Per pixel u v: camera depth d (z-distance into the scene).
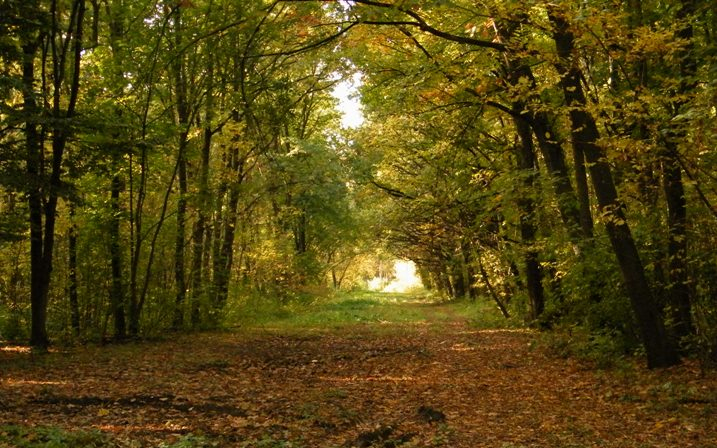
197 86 18.69
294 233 35.00
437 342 17.27
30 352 12.76
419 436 7.12
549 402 9.04
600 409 8.38
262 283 29.94
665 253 11.02
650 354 10.45
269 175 26.98
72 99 13.32
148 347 14.71
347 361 13.59
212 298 20.80
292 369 12.31
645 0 11.11
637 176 9.15
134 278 16.23
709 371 9.52
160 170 17.62
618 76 11.56
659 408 8.01
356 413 8.07
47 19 12.64
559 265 13.53
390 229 28.41
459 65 13.71
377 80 16.92
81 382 9.53
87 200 15.87
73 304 16.11
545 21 11.12
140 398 8.41
